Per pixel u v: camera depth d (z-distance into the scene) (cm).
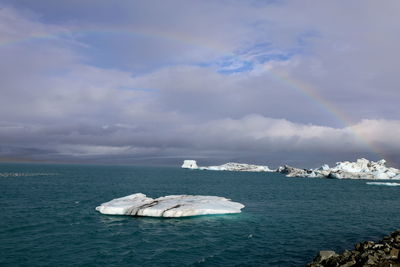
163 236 3434
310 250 3020
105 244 3072
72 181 12425
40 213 4709
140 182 13088
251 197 8119
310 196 8956
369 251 2339
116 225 3928
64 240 3177
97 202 6156
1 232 3447
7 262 2477
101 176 17175
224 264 2564
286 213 5375
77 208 5269
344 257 2270
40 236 3312
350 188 13150
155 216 4462
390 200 8381
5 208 5128
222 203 5250
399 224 4653
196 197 5597
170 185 11838
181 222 4181
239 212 4966
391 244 2578
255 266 2523
